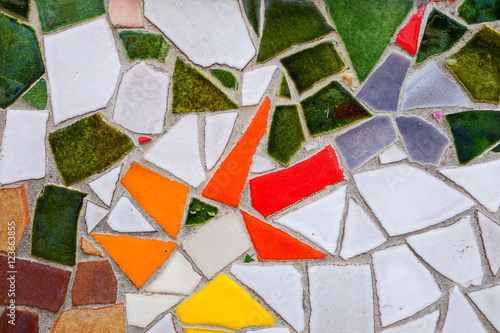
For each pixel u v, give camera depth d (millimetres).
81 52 414
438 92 418
